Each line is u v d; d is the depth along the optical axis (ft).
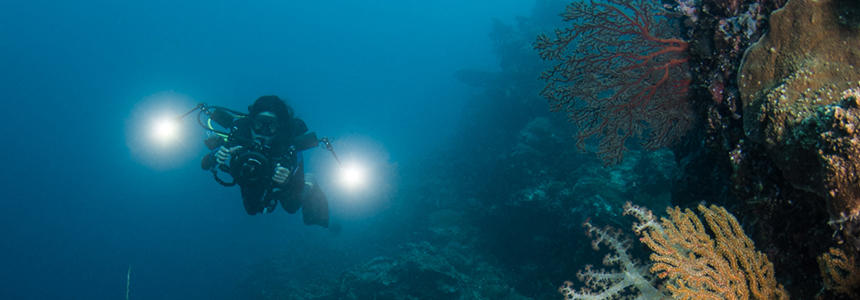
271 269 61.77
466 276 34.30
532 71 58.13
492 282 32.76
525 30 73.20
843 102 5.54
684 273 6.40
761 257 7.00
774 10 7.49
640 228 7.87
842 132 5.39
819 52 6.60
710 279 6.46
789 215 7.23
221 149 15.06
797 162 6.29
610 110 13.09
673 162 25.22
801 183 6.34
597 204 25.12
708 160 11.43
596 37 12.57
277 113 15.29
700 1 9.10
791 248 7.35
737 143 8.13
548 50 13.69
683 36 10.64
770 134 6.81
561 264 27.27
